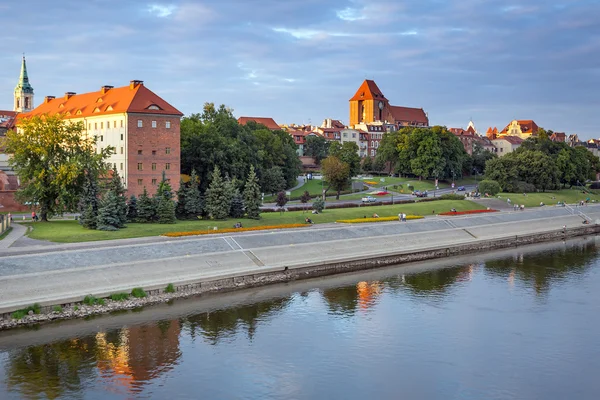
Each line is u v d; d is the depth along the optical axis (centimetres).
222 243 9312
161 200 10881
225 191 11538
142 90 14100
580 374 5681
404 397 5172
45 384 5247
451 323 7038
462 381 5497
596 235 14262
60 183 10388
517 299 8069
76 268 7538
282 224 11394
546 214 15538
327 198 17200
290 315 7194
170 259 8356
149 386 5278
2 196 12294
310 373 5609
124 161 13500
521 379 5559
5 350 5859
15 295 6706
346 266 9662
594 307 7725
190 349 6078
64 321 6594
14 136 10562
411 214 13950
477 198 17238
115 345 6081
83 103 15488
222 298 7775
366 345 6300
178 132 14225
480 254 11406
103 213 9850
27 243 8450
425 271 9700
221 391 5219
